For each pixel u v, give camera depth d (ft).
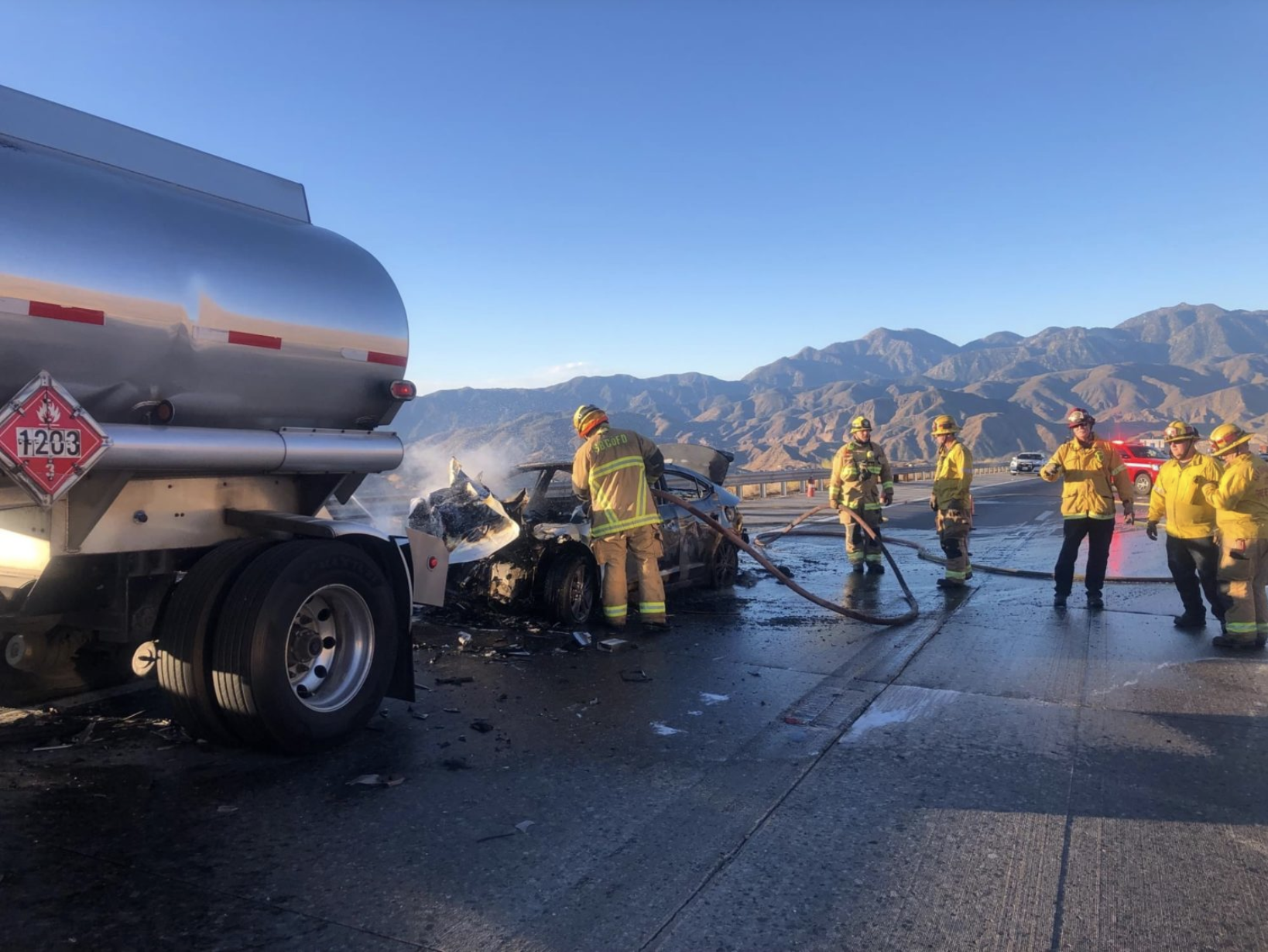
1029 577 35.12
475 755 14.46
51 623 14.67
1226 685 19.17
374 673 15.43
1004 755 14.74
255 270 14.49
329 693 14.92
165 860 10.44
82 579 14.38
